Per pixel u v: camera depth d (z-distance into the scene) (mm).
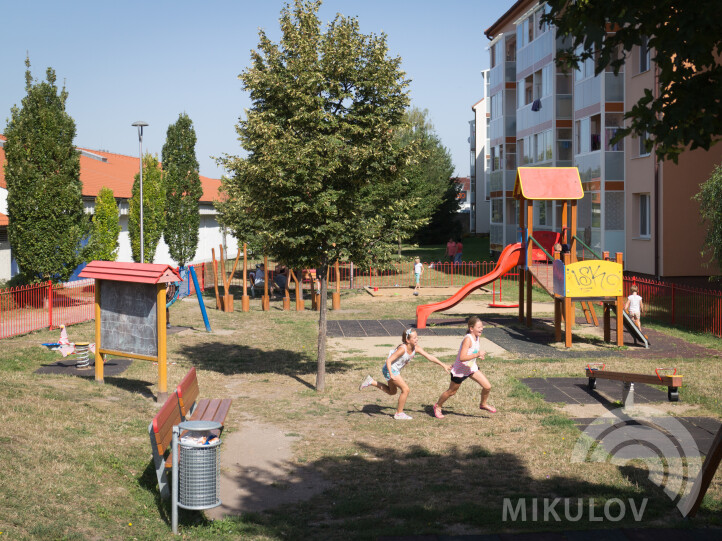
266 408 12203
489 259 51812
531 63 41375
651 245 30859
